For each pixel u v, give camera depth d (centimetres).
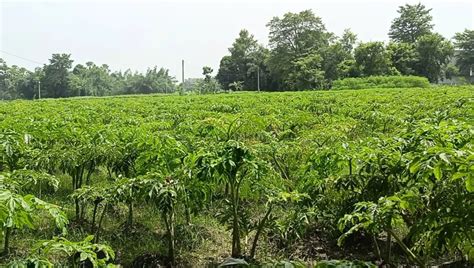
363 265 300
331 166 630
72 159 801
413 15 9544
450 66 9281
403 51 7650
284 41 8525
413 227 423
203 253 721
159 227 807
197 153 611
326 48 8144
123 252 714
